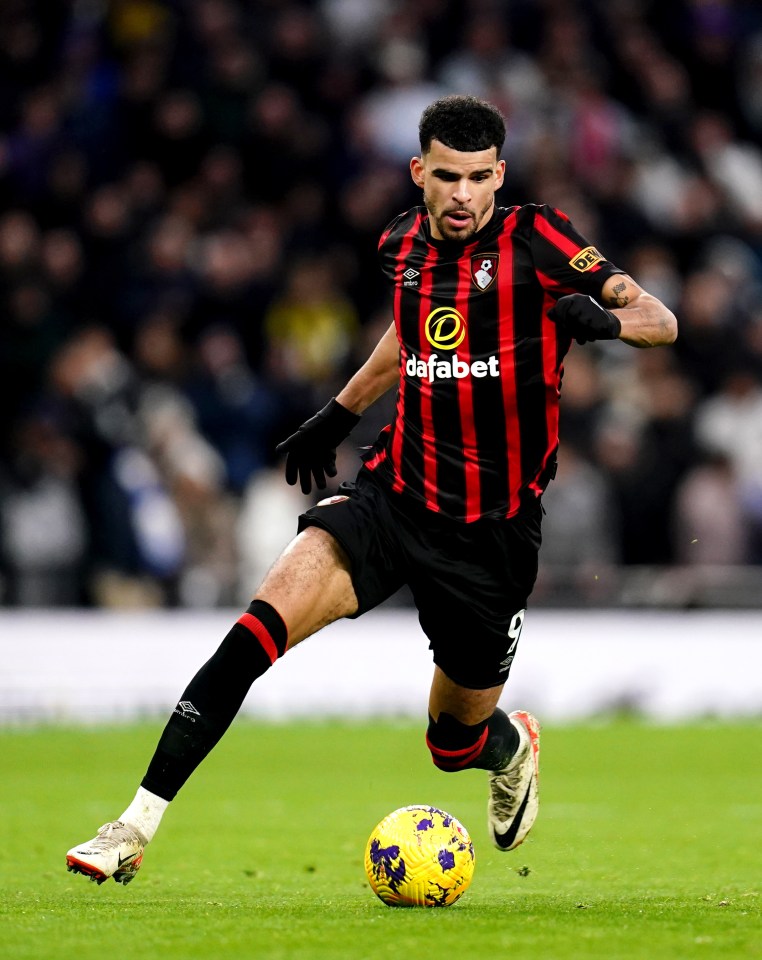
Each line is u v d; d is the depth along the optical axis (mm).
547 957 13406
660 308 16656
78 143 54156
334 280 54312
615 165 58938
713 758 36500
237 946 13930
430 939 14305
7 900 17750
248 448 49188
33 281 50344
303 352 52375
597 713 46656
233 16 56688
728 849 23250
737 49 66812
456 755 19672
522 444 17969
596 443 49562
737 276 57500
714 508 48656
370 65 59094
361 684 46188
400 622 46656
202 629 45094
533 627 46312
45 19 58250
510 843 21062
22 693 43250
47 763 35500
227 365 49312
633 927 15148
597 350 52844
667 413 50469
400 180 56375
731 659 47375
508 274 17625
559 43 60688
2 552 44125
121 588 44875
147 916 15969
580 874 20734
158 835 24844
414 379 18078
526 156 56219
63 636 43750
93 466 45562
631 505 49031
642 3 65625
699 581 47562
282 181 55906
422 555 18078
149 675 44469
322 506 18250
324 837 24641
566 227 17609
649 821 26484
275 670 45500
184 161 55031
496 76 58750
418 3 60594
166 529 45594
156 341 48406
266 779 33062
